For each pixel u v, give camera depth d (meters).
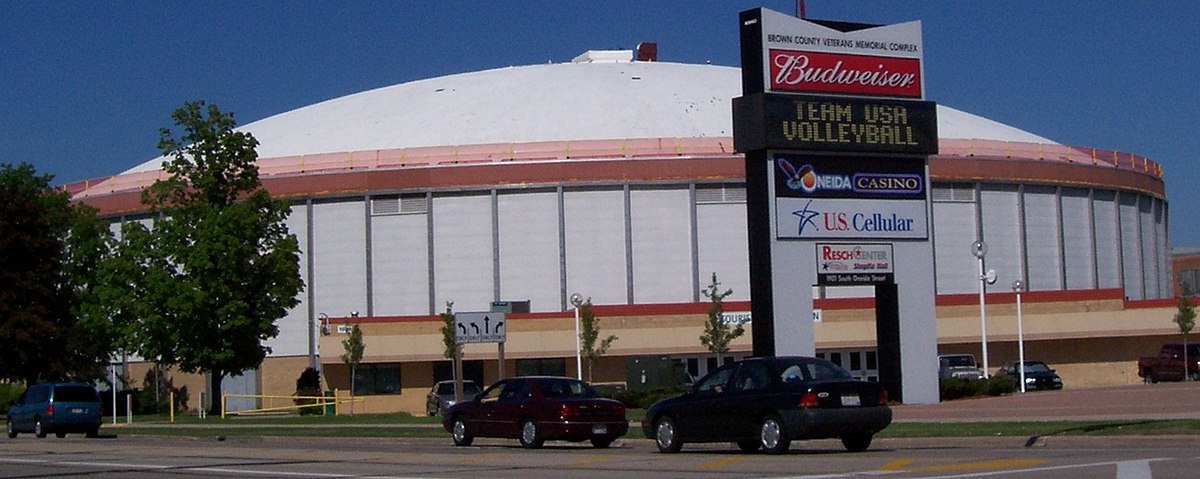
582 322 61.97
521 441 31.16
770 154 40.59
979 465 21.34
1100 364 66.44
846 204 41.53
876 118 41.59
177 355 56.28
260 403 72.38
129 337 56.12
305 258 72.38
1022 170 74.50
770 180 40.50
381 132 76.56
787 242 40.59
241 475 23.52
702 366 64.50
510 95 79.94
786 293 40.44
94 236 74.81
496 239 69.81
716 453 27.28
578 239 69.50
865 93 41.56
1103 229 78.31
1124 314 65.75
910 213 42.53
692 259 69.25
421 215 70.88
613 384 61.66
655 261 69.38
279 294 56.78
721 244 69.56
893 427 31.38
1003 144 76.06
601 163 69.56
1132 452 23.66
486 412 32.12
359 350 63.22
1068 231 76.38
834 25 41.38
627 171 69.50
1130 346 66.50
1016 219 74.56
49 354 71.12
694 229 69.38
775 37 40.53
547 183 69.62
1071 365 66.44
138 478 23.62
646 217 69.62
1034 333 64.88
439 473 23.05
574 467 23.84
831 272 41.19
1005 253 73.94
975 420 33.66
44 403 44.81
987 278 54.25
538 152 70.94
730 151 70.75
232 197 57.50
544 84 81.69
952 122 82.62
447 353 61.22
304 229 72.44
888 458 23.84
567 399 30.66
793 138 40.34
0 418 68.56
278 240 57.41
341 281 71.81
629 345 63.47
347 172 71.62
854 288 69.94
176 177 56.72
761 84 40.38
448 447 32.50
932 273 42.97
